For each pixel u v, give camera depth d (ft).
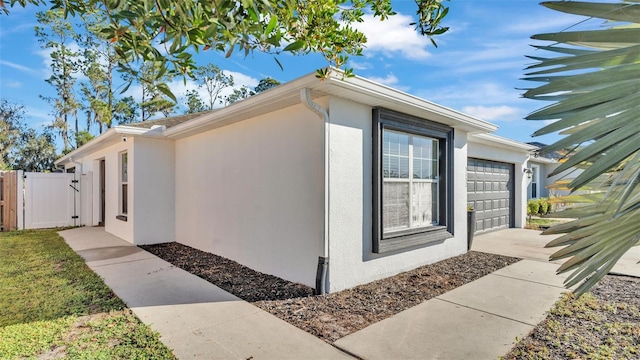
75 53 69.36
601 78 2.90
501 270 17.75
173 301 13.03
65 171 48.01
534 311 12.03
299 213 15.25
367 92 13.58
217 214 20.83
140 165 24.26
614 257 3.30
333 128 14.08
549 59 3.20
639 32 2.75
